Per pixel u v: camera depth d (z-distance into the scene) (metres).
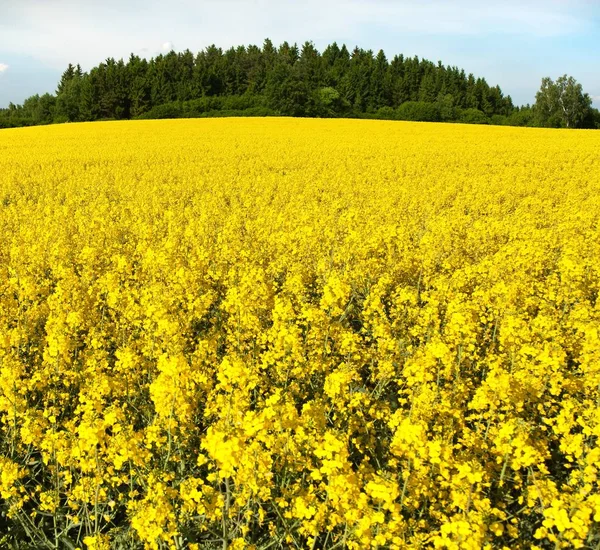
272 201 20.55
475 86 109.62
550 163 29.88
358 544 3.85
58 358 6.10
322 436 4.45
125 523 4.91
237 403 4.56
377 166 28.72
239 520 4.49
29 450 5.50
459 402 5.78
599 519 3.43
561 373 5.87
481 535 3.34
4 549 4.60
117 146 37.44
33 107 113.38
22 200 19.53
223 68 106.19
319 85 102.81
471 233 13.36
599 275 10.20
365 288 10.37
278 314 6.93
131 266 10.83
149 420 5.93
